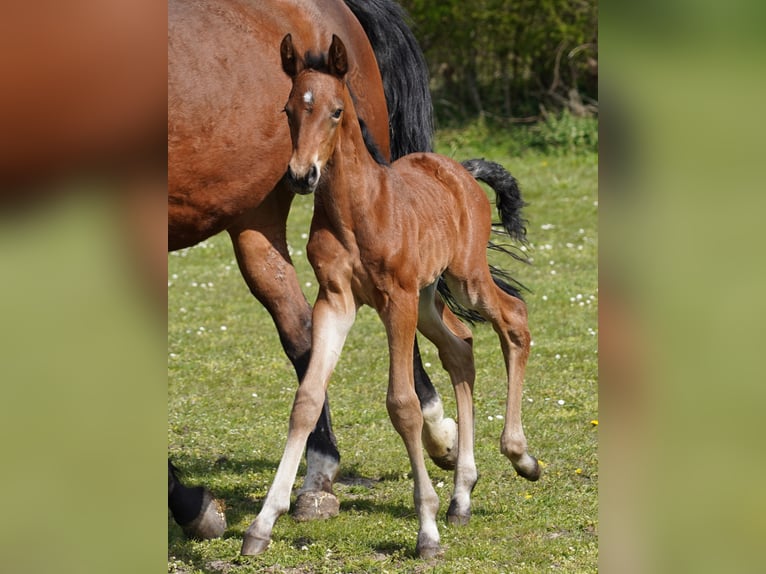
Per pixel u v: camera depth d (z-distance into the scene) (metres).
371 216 6.57
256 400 11.46
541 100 31.70
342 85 6.26
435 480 8.90
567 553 6.88
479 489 8.37
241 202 7.88
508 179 8.66
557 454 9.35
